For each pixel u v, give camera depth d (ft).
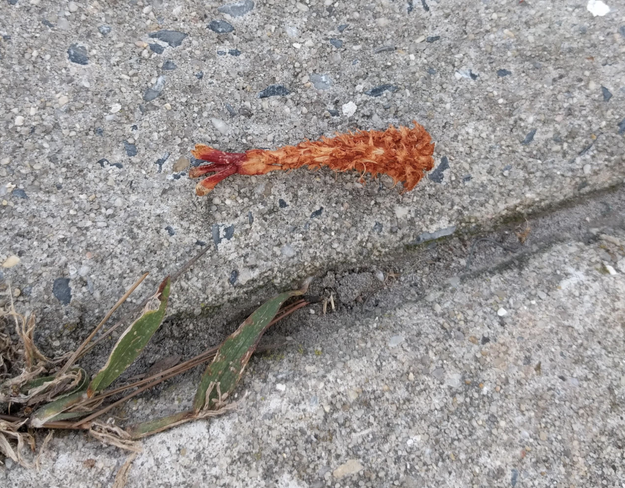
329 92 0.71
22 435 0.56
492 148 0.69
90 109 0.68
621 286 0.64
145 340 0.57
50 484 0.56
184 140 0.68
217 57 0.71
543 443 0.58
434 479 0.56
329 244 0.66
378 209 0.67
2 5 0.70
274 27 0.73
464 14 0.74
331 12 0.74
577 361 0.61
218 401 0.58
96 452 0.57
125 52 0.70
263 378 0.60
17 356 0.60
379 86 0.71
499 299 0.64
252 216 0.66
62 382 0.58
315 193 0.67
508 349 0.61
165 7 0.72
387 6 0.74
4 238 0.64
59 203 0.65
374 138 0.63
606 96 0.70
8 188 0.65
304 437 0.58
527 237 0.67
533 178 0.68
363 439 0.58
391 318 0.64
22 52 0.69
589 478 0.57
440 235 0.67
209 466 0.57
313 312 0.65
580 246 0.67
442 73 0.72
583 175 0.68
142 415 0.59
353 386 0.60
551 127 0.70
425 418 0.59
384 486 0.56
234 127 0.69
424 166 0.63
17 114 0.67
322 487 0.56
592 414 0.59
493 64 0.72
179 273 0.63
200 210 0.66
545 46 0.72
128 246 0.64
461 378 0.60
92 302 0.63
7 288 0.62
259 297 0.65
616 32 0.73
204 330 0.64
